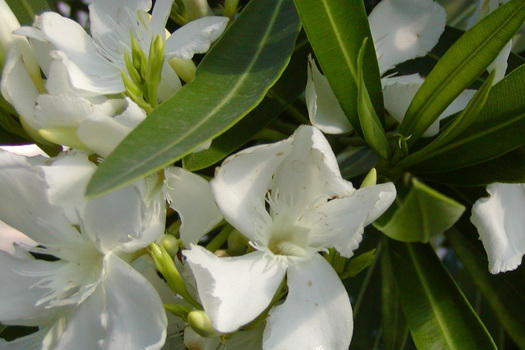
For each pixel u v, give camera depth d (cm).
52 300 27
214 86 27
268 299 26
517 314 30
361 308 34
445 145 29
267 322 26
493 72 27
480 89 27
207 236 31
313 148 27
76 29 29
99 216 26
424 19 31
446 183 30
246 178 27
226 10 32
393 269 30
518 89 28
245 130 30
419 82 30
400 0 31
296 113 32
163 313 26
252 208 27
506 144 28
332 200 27
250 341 28
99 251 27
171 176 27
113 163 24
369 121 28
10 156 27
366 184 27
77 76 27
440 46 33
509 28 27
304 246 28
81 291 27
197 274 26
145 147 25
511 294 31
